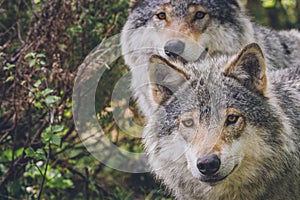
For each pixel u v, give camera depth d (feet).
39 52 41.45
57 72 40.65
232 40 39.17
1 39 44.04
